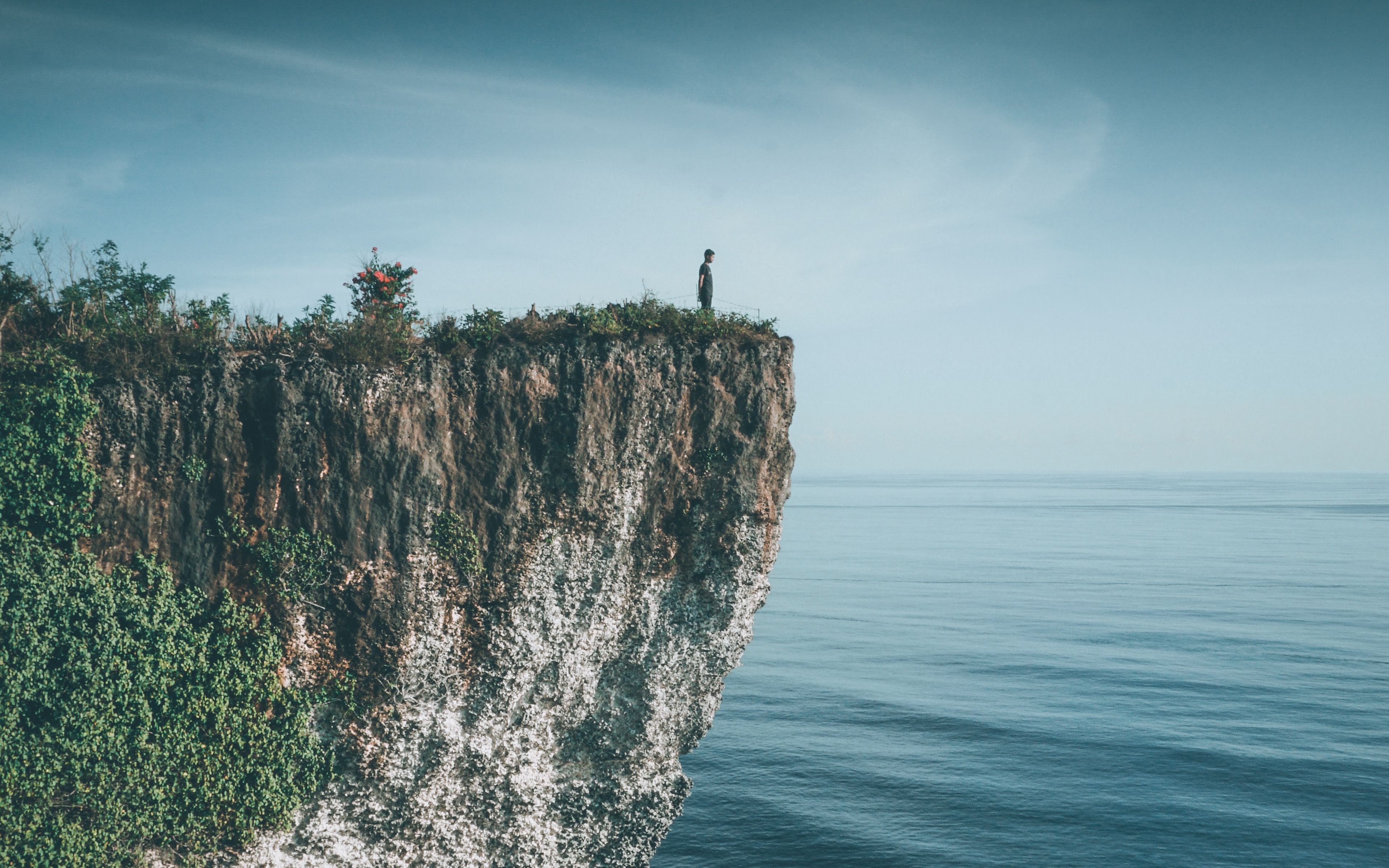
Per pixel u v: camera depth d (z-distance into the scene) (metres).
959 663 73.88
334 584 17.19
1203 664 72.69
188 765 16.30
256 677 16.77
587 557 19.38
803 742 52.88
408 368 17.72
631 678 20.86
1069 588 117.44
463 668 18.48
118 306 17.77
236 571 16.75
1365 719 56.56
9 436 15.13
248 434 16.75
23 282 16.97
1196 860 37.53
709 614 21.09
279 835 17.22
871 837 39.56
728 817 41.69
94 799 15.55
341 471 17.17
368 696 17.62
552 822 20.50
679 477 20.25
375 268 19.36
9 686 14.95
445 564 18.03
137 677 15.85
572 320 19.77
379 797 18.11
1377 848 38.44
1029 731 54.94
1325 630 86.06
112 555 15.89
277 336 17.70
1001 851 38.31
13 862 14.92
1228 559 151.50
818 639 83.69
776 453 21.25
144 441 16.14
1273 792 44.69
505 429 18.44
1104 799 44.00
